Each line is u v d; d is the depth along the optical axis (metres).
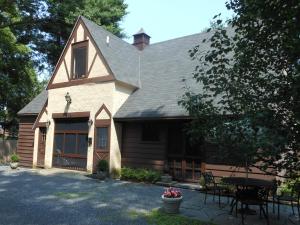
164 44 18.77
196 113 6.09
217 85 5.92
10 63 23.73
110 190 11.05
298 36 4.62
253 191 7.75
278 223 7.45
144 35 19.75
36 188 11.05
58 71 16.88
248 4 5.08
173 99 13.31
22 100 25.89
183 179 12.87
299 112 4.86
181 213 8.08
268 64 5.44
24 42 26.72
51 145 16.72
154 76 16.00
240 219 7.66
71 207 8.38
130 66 16.66
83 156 15.38
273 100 5.27
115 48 16.83
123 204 8.91
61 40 28.61
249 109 5.48
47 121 16.98
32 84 26.09
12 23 23.94
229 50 5.72
